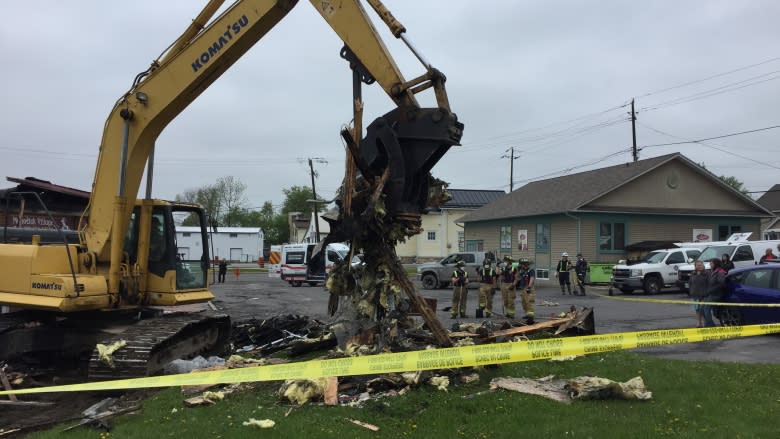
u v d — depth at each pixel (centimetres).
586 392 615
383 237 695
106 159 865
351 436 509
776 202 5334
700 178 3122
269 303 2084
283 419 559
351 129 659
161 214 912
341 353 712
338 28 707
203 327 985
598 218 2917
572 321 977
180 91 822
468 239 3941
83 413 646
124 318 891
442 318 1631
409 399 607
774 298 1167
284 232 10756
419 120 642
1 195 1057
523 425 535
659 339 524
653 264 2327
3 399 741
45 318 883
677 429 524
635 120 4094
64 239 812
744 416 560
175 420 583
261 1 769
